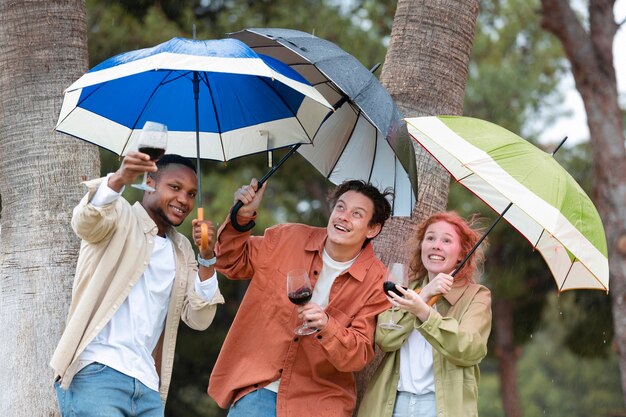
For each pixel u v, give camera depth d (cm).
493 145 570
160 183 554
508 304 1961
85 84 489
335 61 564
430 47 727
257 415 584
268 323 592
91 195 513
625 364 1523
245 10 1581
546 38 1981
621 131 1541
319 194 1748
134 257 535
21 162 647
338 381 597
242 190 587
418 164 717
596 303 1780
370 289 592
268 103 610
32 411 620
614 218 1535
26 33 659
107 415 516
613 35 1548
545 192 550
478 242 588
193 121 603
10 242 644
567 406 2903
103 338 530
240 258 596
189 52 500
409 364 588
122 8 1530
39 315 630
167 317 555
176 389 1792
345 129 628
